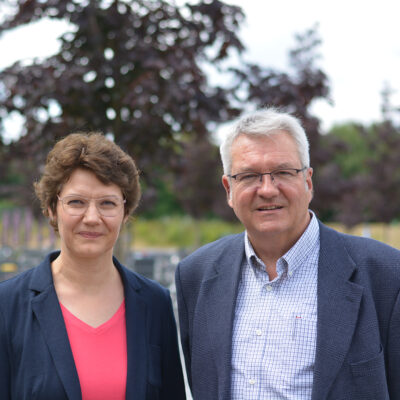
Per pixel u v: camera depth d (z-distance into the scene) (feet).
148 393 7.13
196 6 15.17
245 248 7.70
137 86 14.38
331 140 36.27
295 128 7.22
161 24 15.12
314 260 7.32
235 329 7.24
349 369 6.48
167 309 7.88
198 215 47.65
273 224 7.07
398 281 6.72
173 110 15.05
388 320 6.66
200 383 7.41
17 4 15.19
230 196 7.70
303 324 6.87
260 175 7.11
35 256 31.81
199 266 8.17
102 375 6.79
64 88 14.07
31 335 6.72
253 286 7.44
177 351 7.95
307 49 29.86
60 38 14.88
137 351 7.14
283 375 6.70
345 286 6.88
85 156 6.79
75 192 6.81
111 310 7.29
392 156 48.70
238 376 6.97
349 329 6.61
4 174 27.43
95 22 14.70
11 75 14.47
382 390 6.38
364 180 49.37
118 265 7.71
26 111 14.92
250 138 7.16
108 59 14.98
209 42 15.58
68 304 7.09
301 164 7.23
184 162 18.75
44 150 15.87
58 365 6.55
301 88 19.39
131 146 15.75
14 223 36.70
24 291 7.06
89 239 6.88
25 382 6.51
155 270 32.30
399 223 81.66
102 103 15.19
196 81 15.55
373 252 7.06
